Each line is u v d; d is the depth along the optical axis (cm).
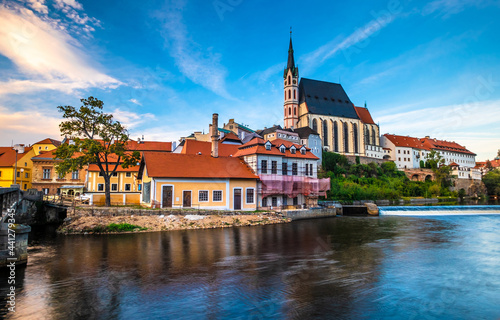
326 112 12169
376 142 13375
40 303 1259
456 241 2816
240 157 5069
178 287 1461
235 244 2480
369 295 1412
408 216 5491
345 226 3909
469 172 13538
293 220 4562
